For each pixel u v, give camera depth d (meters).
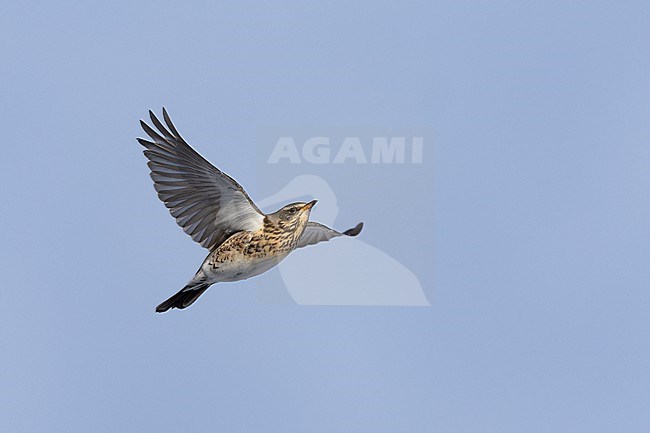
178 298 9.65
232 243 9.31
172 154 8.91
